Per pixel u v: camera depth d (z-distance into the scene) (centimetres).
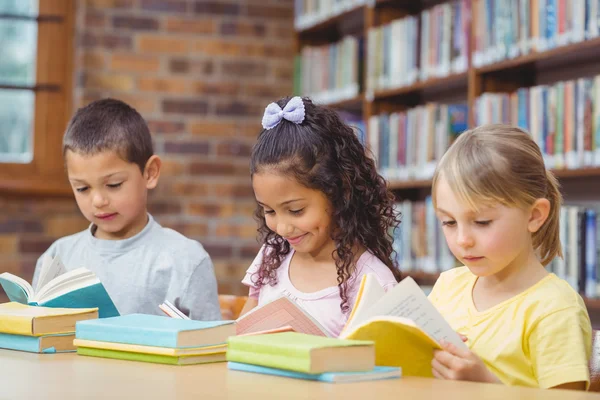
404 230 332
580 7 260
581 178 297
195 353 127
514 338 145
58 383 110
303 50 411
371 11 360
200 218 410
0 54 399
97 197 202
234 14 418
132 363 128
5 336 144
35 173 401
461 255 143
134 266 209
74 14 407
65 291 152
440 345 119
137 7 405
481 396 101
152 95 407
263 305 143
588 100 257
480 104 298
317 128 170
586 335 143
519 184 140
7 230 386
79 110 211
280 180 165
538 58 277
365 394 101
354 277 175
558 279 150
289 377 114
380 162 347
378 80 355
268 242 188
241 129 417
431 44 327
